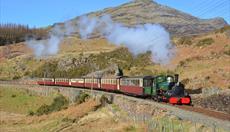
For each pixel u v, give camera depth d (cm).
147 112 4856
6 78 18375
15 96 13212
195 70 9500
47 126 7156
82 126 6175
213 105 5650
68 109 8581
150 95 5912
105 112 6781
